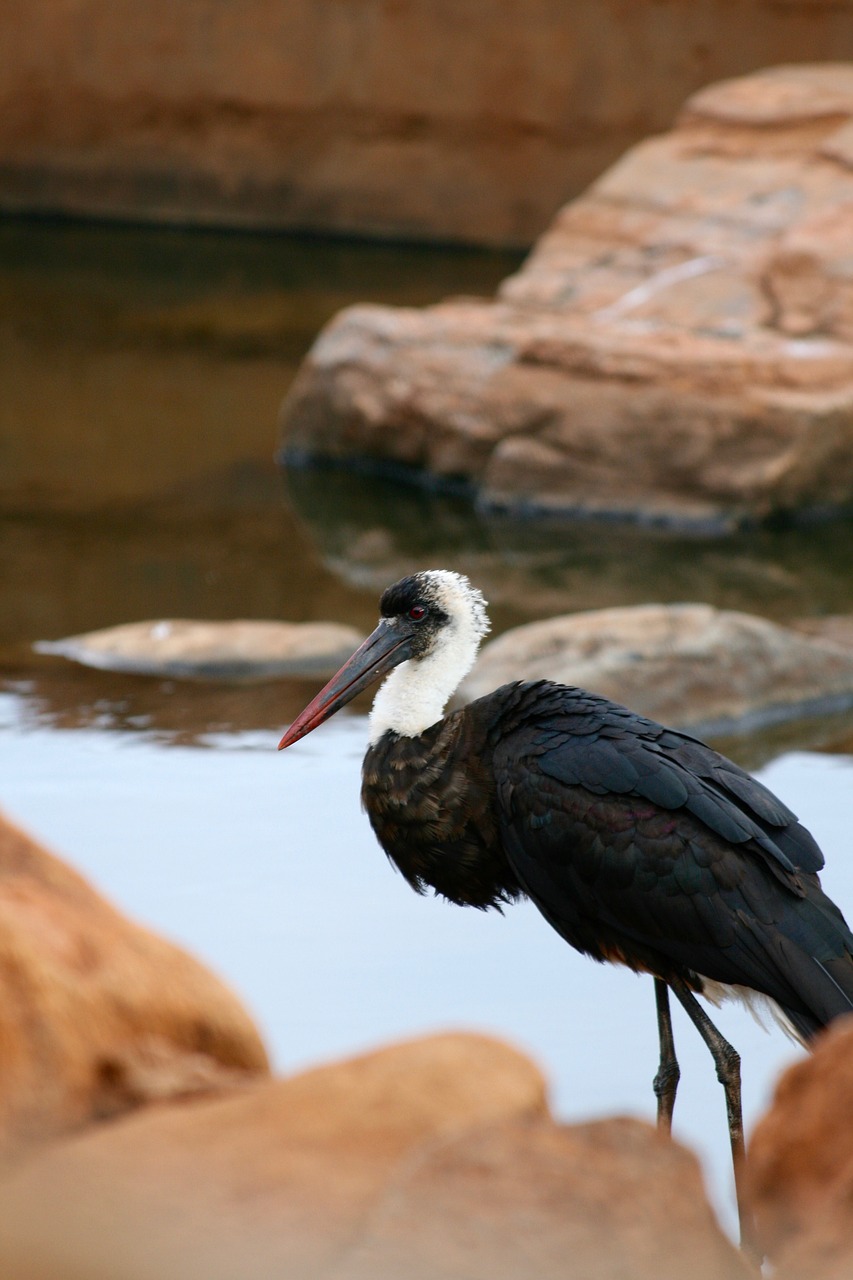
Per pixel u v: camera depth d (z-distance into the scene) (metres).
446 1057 4.34
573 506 18.59
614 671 12.34
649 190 21.78
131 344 25.27
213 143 33.72
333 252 32.09
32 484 19.33
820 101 22.09
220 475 19.92
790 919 6.56
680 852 6.70
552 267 21.27
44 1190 4.06
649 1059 7.64
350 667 7.90
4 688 12.80
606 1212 3.93
